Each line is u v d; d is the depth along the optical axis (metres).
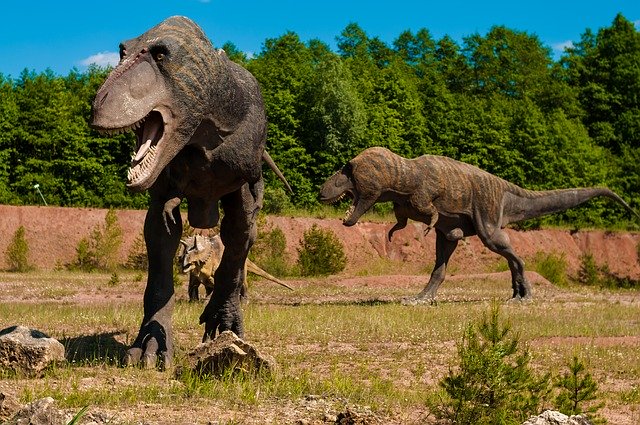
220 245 22.91
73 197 43.75
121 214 42.16
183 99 10.58
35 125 43.69
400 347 15.34
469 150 53.00
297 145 49.44
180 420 8.48
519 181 52.25
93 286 28.56
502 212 26.47
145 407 9.00
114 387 9.88
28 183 43.19
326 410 9.20
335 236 40.47
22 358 10.53
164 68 10.51
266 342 15.32
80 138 43.81
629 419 10.23
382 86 54.53
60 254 39.66
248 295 27.03
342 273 39.25
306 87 50.84
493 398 9.19
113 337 14.63
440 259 25.50
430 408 9.38
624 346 16.23
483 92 77.19
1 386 9.73
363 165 23.92
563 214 53.34
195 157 11.31
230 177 11.62
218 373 10.45
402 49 82.88
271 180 47.97
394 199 24.47
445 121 53.84
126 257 40.25
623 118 67.12
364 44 79.19
